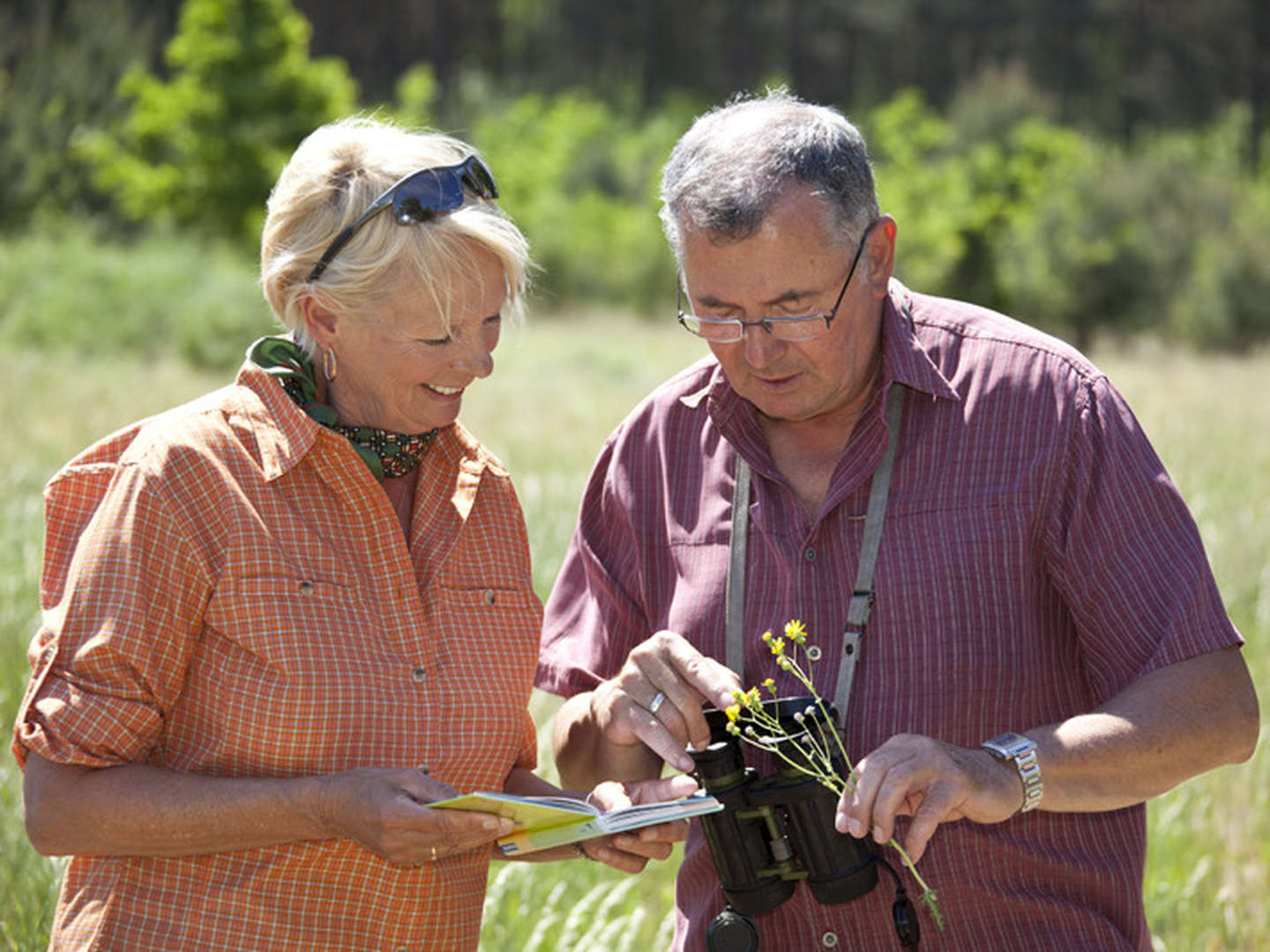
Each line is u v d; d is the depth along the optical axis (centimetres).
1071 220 3603
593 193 4781
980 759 270
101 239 3178
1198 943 501
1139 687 281
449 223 268
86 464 277
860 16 8606
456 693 283
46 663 261
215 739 268
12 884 444
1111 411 295
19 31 3588
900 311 311
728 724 280
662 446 331
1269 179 4431
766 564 312
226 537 266
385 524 279
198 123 3319
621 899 498
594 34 8575
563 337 3234
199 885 267
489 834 258
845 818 263
